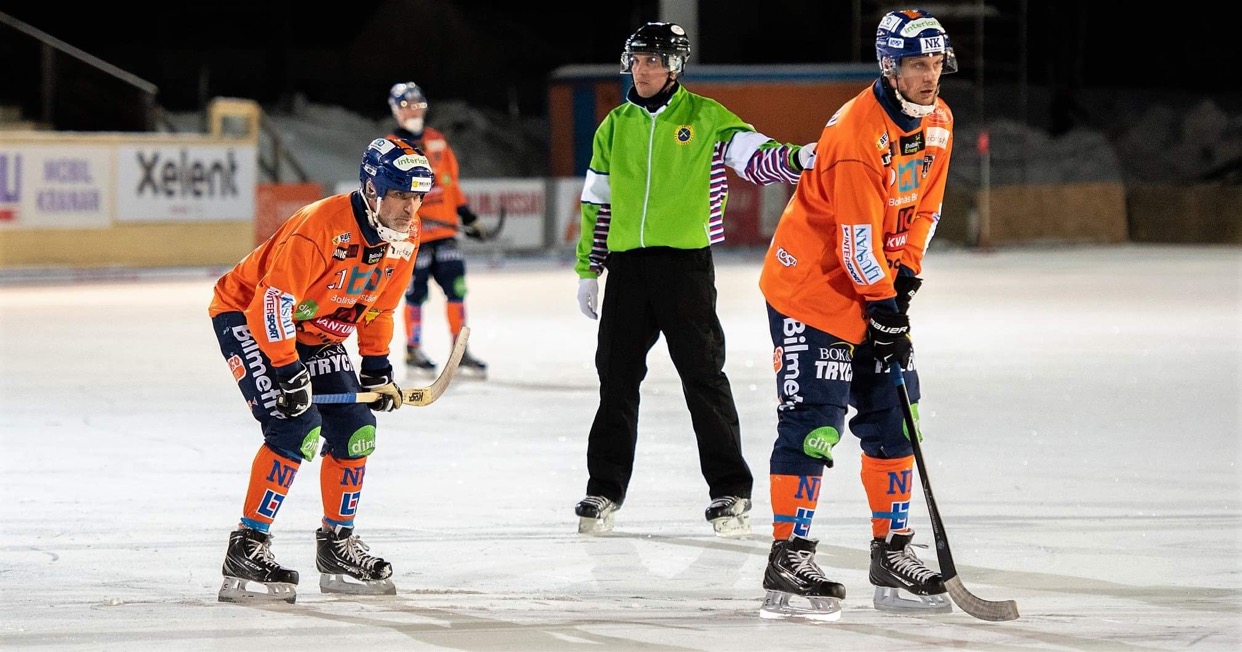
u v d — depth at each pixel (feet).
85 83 179.32
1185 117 253.24
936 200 35.32
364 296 36.01
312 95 231.50
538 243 171.83
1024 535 41.88
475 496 48.42
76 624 33.24
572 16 254.88
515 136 229.25
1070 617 33.53
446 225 78.33
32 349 90.38
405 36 240.73
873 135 32.99
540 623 33.40
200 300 125.08
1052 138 241.55
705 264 44.65
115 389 73.31
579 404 68.18
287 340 34.12
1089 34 270.26
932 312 108.68
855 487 49.21
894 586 34.99
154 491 49.11
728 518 43.11
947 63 33.45
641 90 44.83
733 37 237.25
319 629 32.96
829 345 34.32
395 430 61.16
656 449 56.80
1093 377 74.43
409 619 33.91
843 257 33.42
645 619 33.83
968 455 54.08
